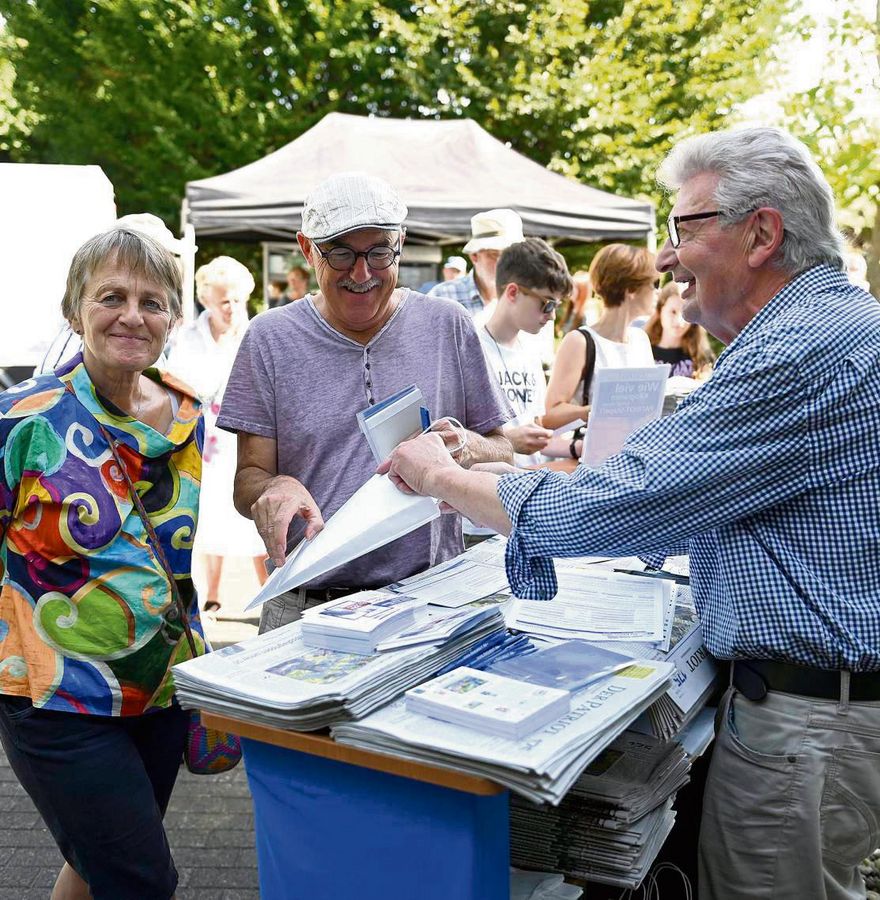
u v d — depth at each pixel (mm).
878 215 6762
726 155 1517
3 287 4492
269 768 1394
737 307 1584
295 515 2100
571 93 14664
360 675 1335
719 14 15109
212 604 5172
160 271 1771
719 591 1594
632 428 2646
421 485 1711
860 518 1432
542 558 1561
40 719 1725
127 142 16109
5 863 2787
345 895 1346
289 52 15273
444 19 14883
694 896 1989
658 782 1509
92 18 15602
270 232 8898
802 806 1521
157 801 2002
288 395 2090
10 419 1707
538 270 3441
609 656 1524
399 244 1983
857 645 1451
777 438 1387
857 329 1410
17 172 4617
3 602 1744
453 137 8062
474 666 1480
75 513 1706
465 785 1173
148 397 1917
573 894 1448
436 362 2139
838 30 10680
